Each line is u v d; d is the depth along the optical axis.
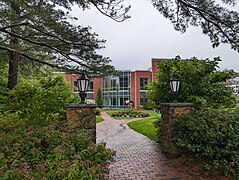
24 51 7.73
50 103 5.63
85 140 3.34
